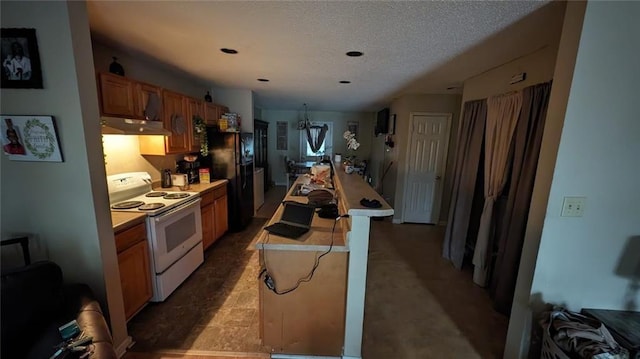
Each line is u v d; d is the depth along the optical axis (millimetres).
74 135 1470
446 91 4090
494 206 2602
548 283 1529
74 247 1596
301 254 1715
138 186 2713
